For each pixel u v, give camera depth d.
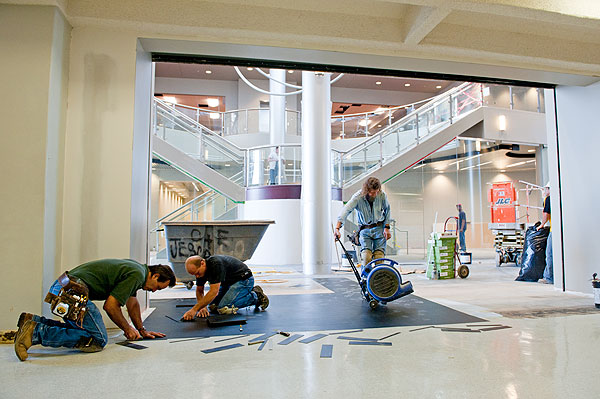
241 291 4.09
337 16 4.06
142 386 2.07
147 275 2.99
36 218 3.15
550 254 6.39
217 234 5.57
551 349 2.74
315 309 4.25
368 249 4.77
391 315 3.92
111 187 3.57
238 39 3.98
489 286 6.09
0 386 2.07
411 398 1.90
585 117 5.23
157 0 3.69
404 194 11.16
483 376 2.20
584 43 4.79
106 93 3.64
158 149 10.44
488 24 4.39
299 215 10.27
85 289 2.64
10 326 3.08
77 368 2.37
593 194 5.10
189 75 20.14
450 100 11.34
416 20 3.91
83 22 3.61
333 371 2.30
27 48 3.27
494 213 10.48
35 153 3.19
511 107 11.81
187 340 3.02
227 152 11.15
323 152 8.38
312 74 8.56
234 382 2.12
